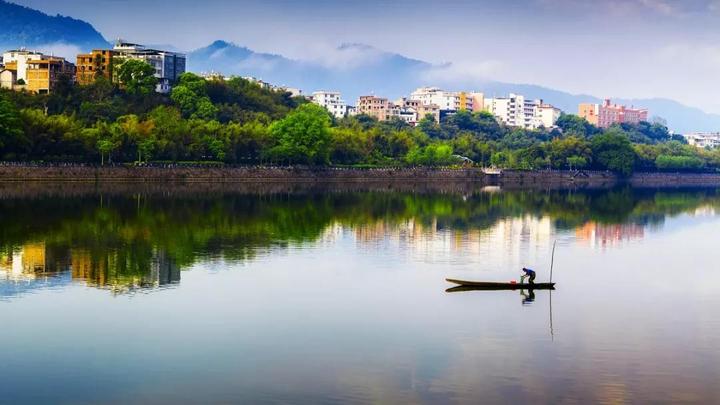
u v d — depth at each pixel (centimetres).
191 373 6469
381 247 12606
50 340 7256
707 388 6275
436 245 13000
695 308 8825
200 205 18238
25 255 11094
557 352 7088
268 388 6166
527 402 5944
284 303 8681
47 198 18462
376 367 6638
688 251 13225
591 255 12488
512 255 12225
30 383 6247
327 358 6844
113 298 8788
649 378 6475
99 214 15688
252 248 12175
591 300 9106
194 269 10431
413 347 7169
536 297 9188
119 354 6900
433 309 8506
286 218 16138
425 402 5916
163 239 12800
